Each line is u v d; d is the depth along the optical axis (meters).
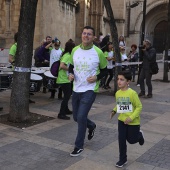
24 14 6.36
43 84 9.02
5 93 10.11
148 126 6.75
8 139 5.46
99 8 24.14
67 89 6.88
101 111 7.99
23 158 4.65
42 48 10.21
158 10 37.34
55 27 16.55
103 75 4.94
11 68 8.25
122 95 4.32
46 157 4.72
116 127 6.49
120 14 30.77
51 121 6.76
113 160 4.70
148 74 10.29
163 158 4.86
